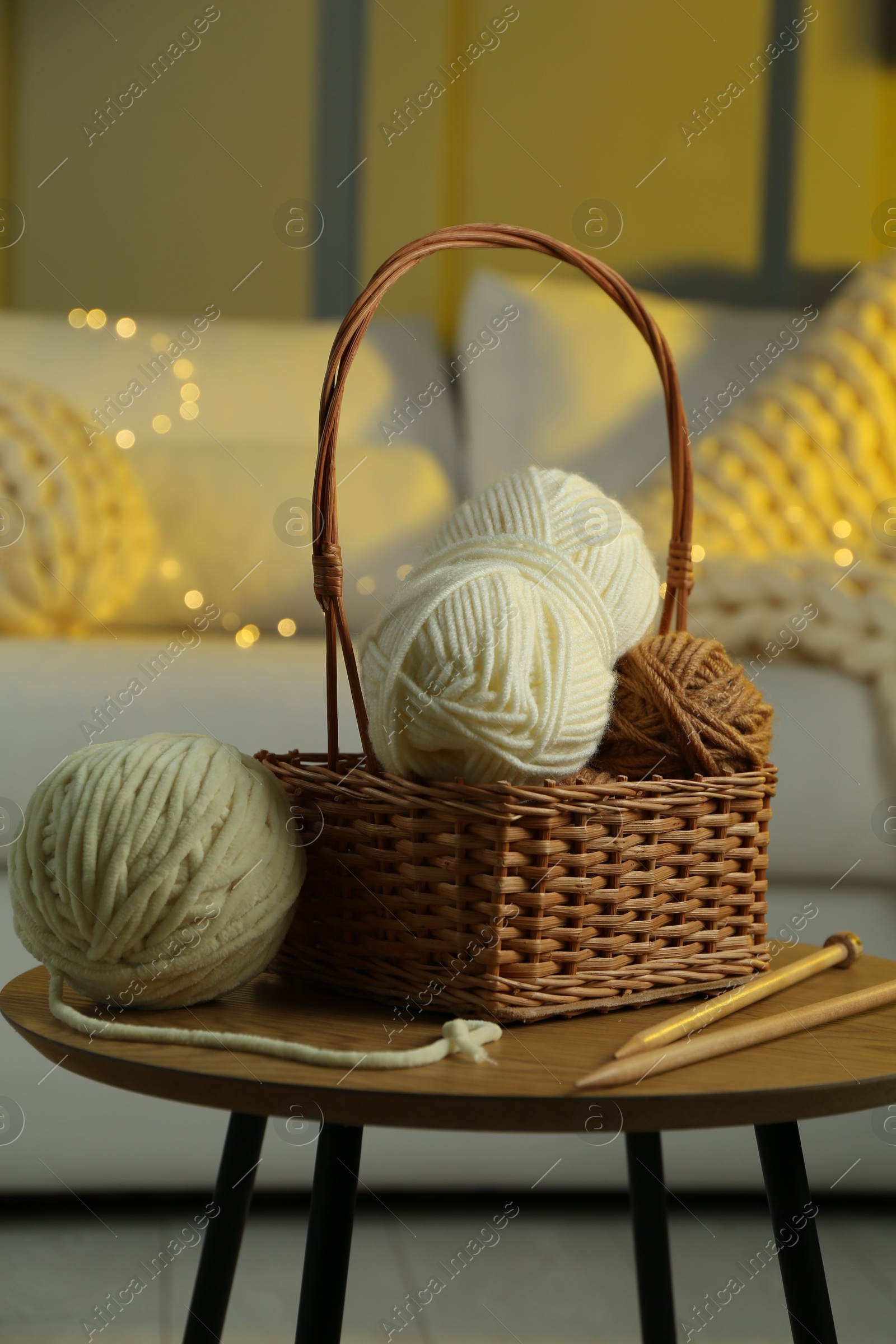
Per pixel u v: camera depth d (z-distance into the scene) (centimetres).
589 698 53
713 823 57
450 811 52
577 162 179
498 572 53
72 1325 90
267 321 172
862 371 139
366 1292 97
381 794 54
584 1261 105
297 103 177
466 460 162
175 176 176
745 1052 51
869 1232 111
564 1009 53
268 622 136
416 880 53
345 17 176
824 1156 110
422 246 60
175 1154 106
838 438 136
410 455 143
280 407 154
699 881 57
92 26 173
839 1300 97
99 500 122
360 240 178
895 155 182
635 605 61
